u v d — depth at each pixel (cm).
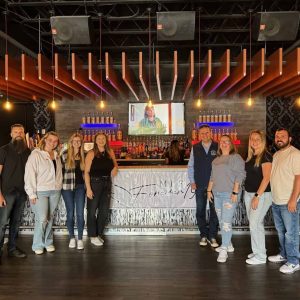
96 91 723
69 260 389
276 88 703
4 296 301
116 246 440
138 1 500
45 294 305
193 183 442
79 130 823
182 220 498
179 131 830
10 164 381
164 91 836
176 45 660
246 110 832
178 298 295
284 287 314
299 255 354
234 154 381
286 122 834
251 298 294
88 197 430
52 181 404
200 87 669
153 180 497
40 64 527
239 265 370
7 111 874
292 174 338
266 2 537
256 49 695
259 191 360
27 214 502
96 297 298
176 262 381
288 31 521
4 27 536
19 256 398
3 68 520
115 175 476
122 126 841
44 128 864
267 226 482
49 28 622
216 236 452
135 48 665
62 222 501
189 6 554
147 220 498
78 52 702
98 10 541
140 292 307
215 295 299
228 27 618
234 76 597
